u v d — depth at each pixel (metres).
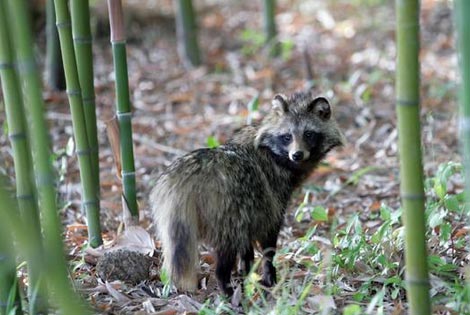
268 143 10.73
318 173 15.34
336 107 18.86
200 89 20.70
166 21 25.92
